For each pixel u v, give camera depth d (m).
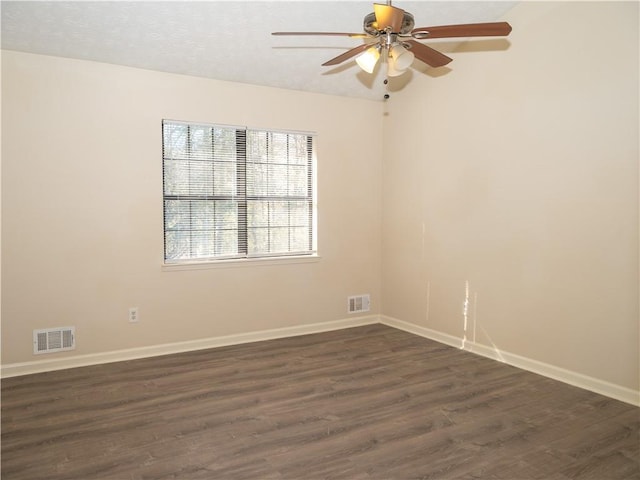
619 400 3.20
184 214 4.30
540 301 3.70
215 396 3.29
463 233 4.35
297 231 4.90
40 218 3.70
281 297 4.77
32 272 3.69
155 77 4.07
